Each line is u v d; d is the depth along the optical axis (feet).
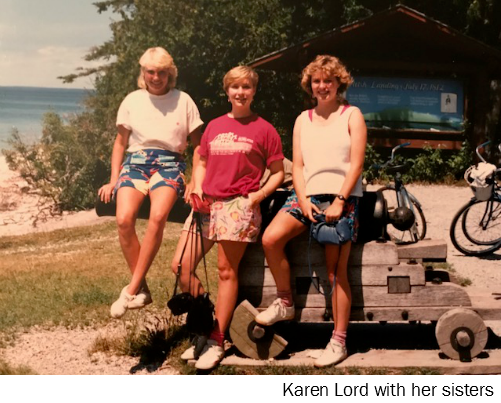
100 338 19.40
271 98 82.64
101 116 89.61
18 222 76.54
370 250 16.88
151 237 16.46
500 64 61.16
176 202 17.81
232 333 16.70
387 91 62.13
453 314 16.49
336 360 16.30
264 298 16.94
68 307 23.80
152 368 17.21
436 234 35.42
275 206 17.26
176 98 17.31
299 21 86.53
